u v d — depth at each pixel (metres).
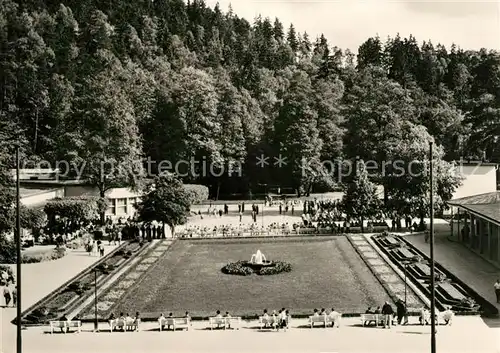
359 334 52.03
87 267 77.69
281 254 83.88
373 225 104.56
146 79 171.25
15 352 48.84
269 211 125.81
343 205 101.12
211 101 144.25
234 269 74.12
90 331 54.47
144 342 51.03
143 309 60.03
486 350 47.53
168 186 99.31
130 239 97.00
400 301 55.47
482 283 66.62
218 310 55.00
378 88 141.00
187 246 90.88
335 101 170.88
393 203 100.50
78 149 113.75
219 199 150.38
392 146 125.50
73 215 93.81
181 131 141.50
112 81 123.62
